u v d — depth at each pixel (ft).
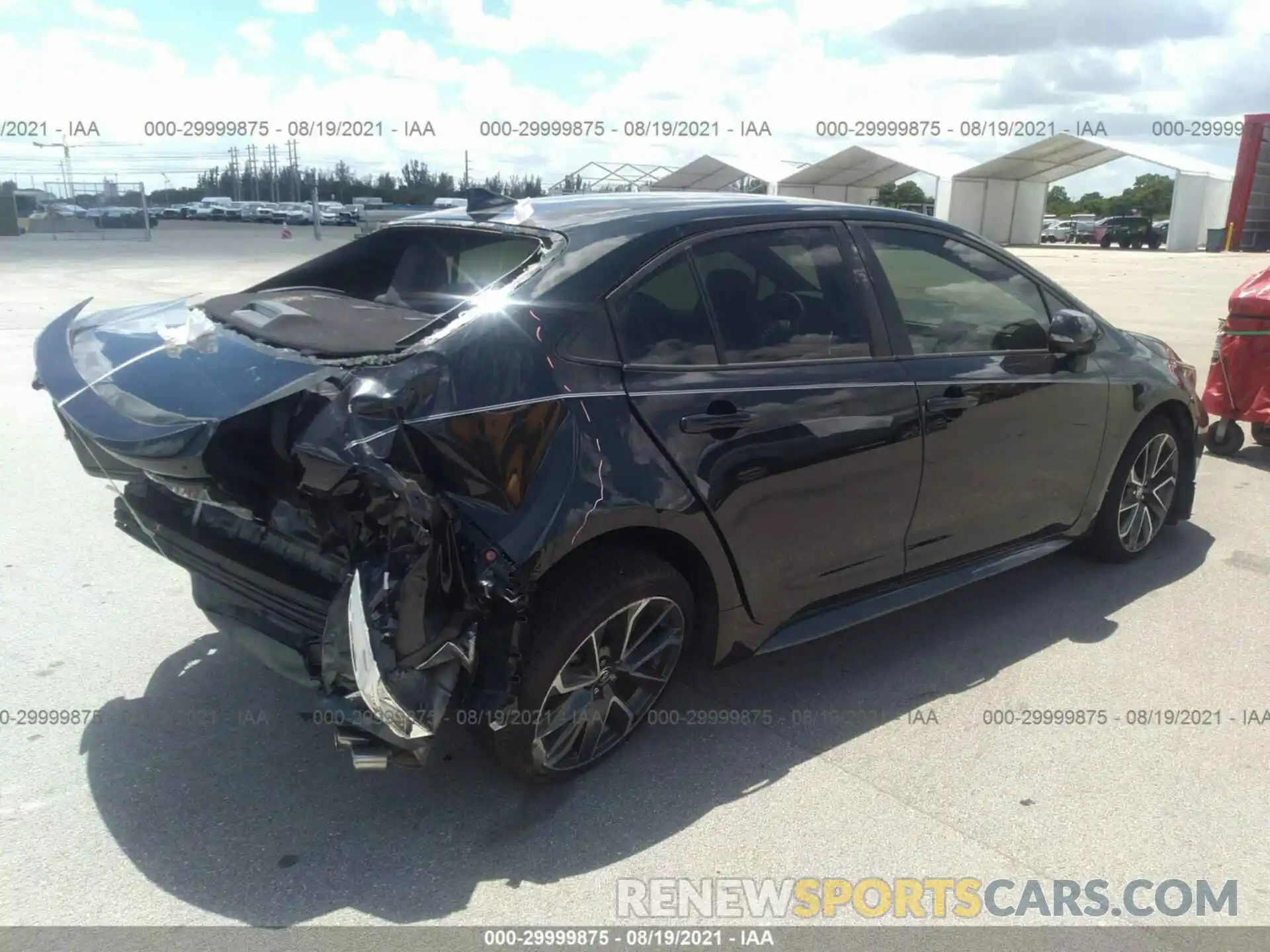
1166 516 16.31
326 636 8.02
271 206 195.52
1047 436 13.25
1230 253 134.10
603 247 9.88
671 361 9.77
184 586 14.25
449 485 8.25
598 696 9.76
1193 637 13.25
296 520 8.55
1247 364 21.07
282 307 10.75
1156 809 9.65
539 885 8.50
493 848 8.96
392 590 7.75
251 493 8.38
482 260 10.64
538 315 9.14
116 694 11.36
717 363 10.10
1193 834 9.30
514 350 8.81
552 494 8.59
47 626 12.93
